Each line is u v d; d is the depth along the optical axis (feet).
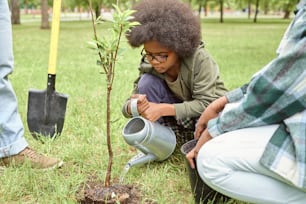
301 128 5.99
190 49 8.46
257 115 6.40
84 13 188.03
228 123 6.64
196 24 8.44
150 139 8.39
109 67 7.00
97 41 6.81
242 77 21.48
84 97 15.75
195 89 8.96
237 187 6.55
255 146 6.39
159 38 8.17
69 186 8.29
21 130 9.37
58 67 24.31
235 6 109.60
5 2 8.82
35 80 19.22
